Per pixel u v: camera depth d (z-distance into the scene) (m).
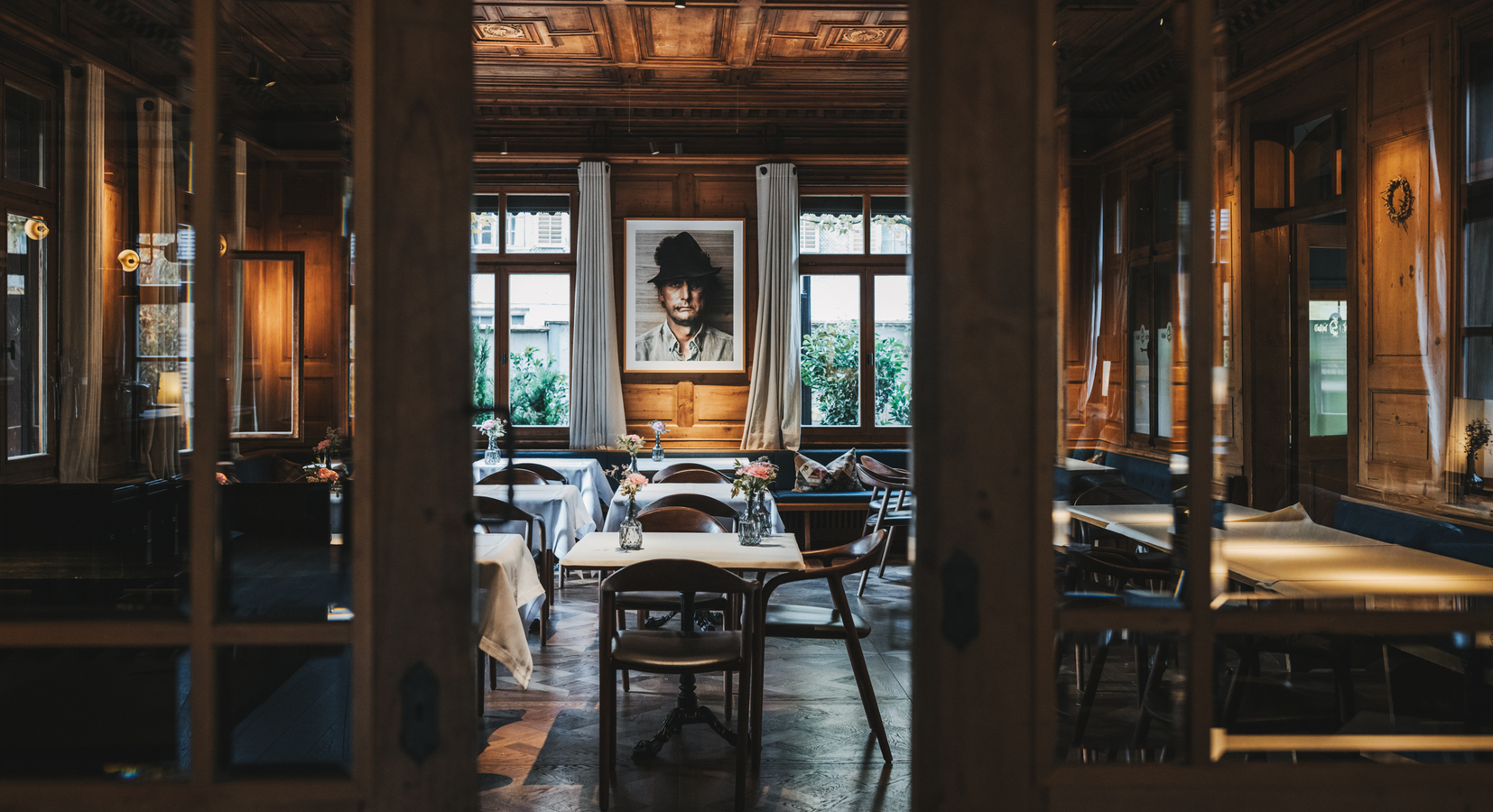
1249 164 5.81
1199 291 1.52
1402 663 2.42
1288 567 3.21
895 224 8.70
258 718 3.03
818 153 8.55
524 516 2.05
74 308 5.45
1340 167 5.34
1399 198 4.65
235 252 3.42
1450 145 4.29
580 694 4.22
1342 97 5.25
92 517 3.38
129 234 5.50
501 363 8.57
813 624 3.68
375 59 1.45
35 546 3.37
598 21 6.86
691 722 3.59
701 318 8.59
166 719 1.62
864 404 8.68
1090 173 6.04
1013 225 1.47
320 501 2.57
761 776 3.30
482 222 8.59
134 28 5.37
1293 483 5.61
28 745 1.57
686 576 3.12
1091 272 6.09
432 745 1.46
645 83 8.15
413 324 1.46
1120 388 5.87
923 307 1.50
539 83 8.13
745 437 8.44
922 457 1.51
